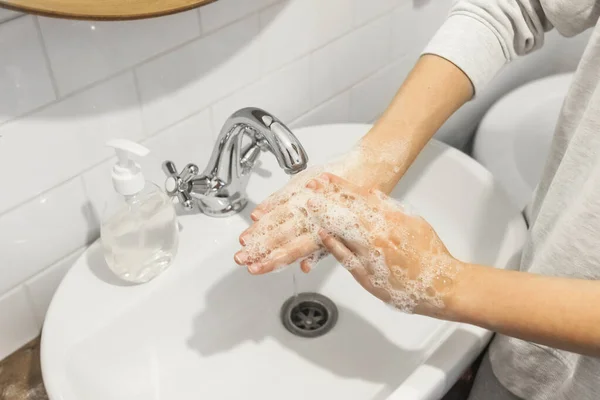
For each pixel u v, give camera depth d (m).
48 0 0.54
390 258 0.53
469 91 0.70
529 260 0.67
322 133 0.87
